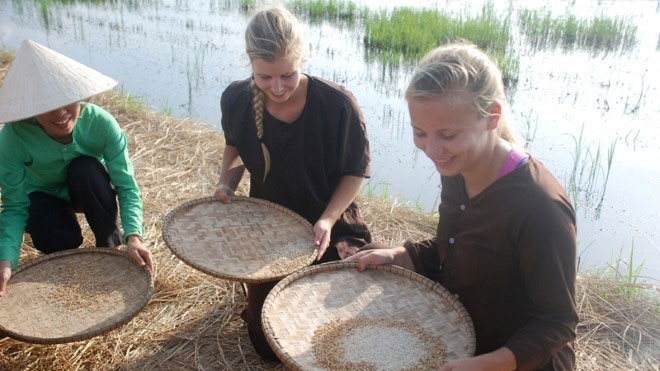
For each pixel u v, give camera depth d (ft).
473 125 6.96
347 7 44.09
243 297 12.37
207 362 10.77
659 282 16.30
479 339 8.44
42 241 11.18
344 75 31.83
